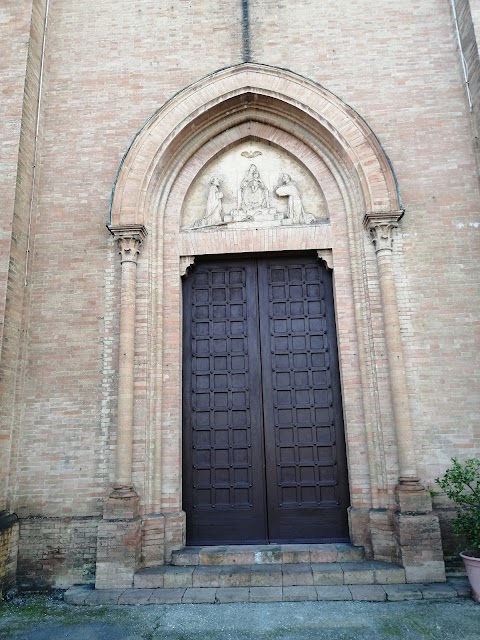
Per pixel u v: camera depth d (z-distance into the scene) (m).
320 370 9.66
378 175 9.47
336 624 6.39
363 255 9.47
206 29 10.77
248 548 8.64
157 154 9.84
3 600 7.79
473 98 9.77
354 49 10.46
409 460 8.28
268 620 6.57
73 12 11.05
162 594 7.48
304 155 10.37
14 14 10.18
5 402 8.55
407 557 7.77
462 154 9.76
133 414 8.81
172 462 8.97
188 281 10.25
